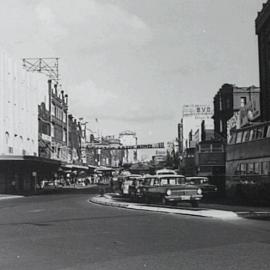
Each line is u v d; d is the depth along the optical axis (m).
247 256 11.45
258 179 30.17
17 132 71.25
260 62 55.25
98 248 13.12
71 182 111.00
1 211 29.42
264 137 29.44
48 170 86.81
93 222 20.50
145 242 14.05
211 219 21.08
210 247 12.90
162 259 11.26
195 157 47.19
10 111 68.06
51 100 95.19
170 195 29.59
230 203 33.41
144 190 33.34
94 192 64.94
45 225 19.70
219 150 44.81
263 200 31.36
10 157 59.72
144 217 22.59
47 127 92.19
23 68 76.00
